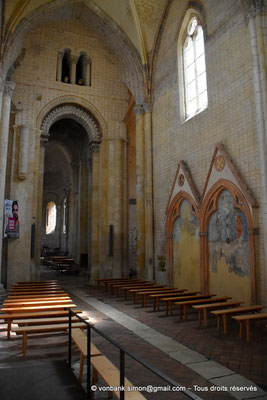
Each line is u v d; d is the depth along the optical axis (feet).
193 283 48.11
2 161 52.85
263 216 34.45
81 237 91.97
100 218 69.77
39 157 66.54
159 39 61.52
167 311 37.01
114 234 69.10
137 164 64.23
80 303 45.03
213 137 44.57
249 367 20.72
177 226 52.90
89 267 78.95
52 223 151.74
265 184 34.32
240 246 38.65
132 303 44.98
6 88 55.01
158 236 58.59
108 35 70.13
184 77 54.75
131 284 52.54
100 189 70.85
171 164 55.47
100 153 72.18
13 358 22.58
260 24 36.83
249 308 30.86
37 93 67.26
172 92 56.49
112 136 72.59
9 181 62.39
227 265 40.81
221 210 42.32
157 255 58.54
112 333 29.32
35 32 68.74
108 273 68.13
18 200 62.13
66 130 98.99
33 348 24.85
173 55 56.90
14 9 54.90
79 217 93.30
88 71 73.26
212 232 44.04
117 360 22.09
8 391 16.01
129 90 74.08
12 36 55.26
